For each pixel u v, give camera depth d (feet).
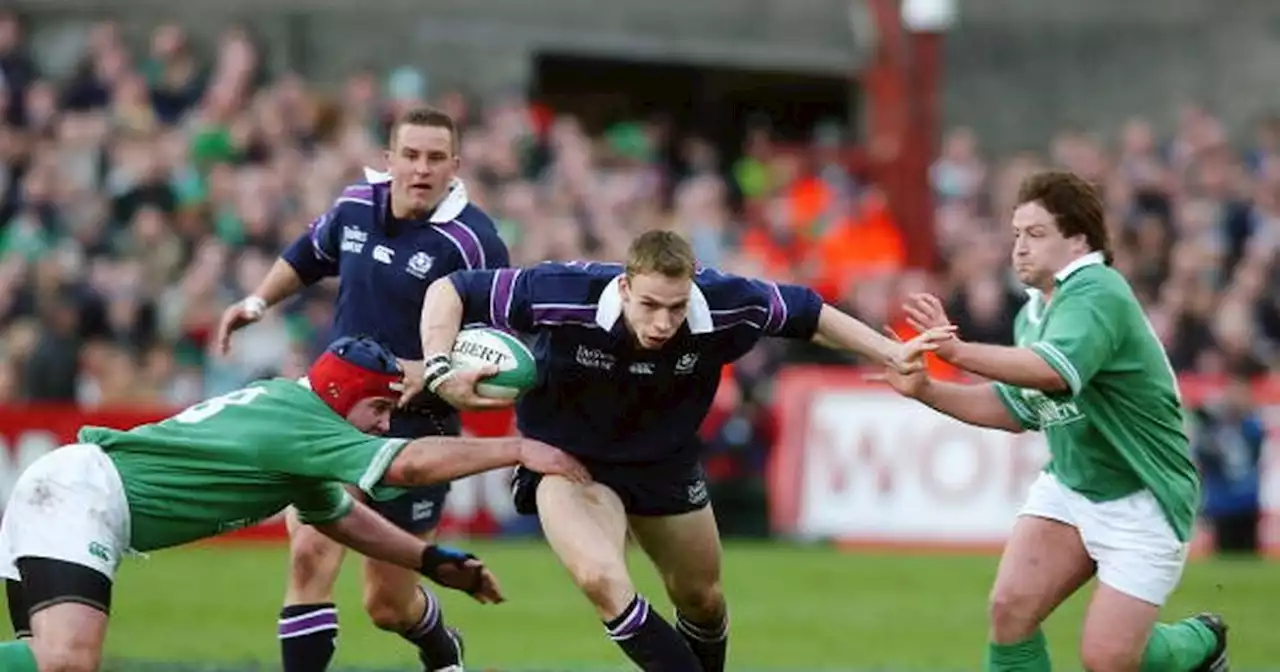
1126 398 100.07
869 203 269.03
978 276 231.71
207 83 264.52
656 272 97.25
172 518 97.09
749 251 252.62
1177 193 274.36
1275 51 352.28
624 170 272.72
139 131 248.52
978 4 350.64
